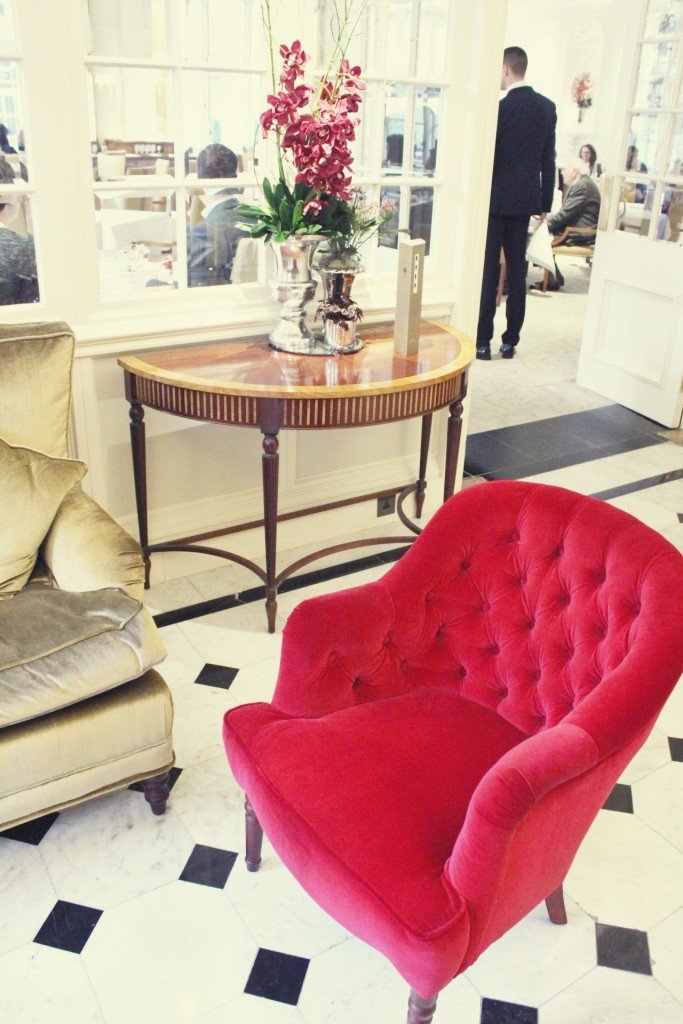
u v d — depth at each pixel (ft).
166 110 8.34
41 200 7.92
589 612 5.57
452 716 5.80
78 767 6.20
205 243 9.02
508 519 6.00
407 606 6.07
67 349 7.34
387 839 4.81
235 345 8.96
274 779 5.20
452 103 9.77
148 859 6.46
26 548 6.80
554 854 4.90
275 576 8.95
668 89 13.89
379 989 5.59
